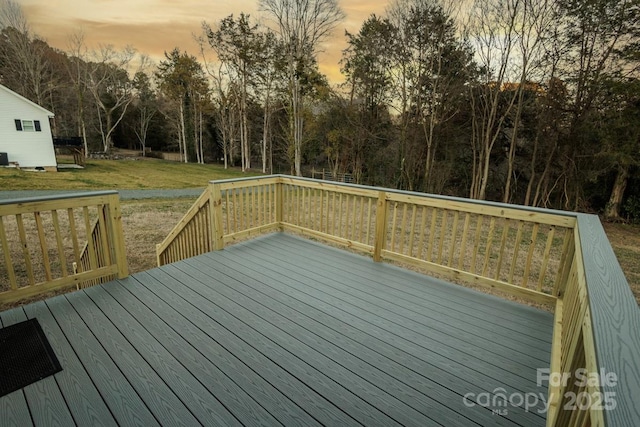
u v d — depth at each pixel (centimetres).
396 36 1523
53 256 600
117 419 158
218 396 174
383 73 1788
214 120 3406
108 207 289
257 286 303
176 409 165
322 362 203
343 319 253
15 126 1625
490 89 1345
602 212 1355
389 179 1859
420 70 1495
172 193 1413
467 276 310
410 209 1145
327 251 398
